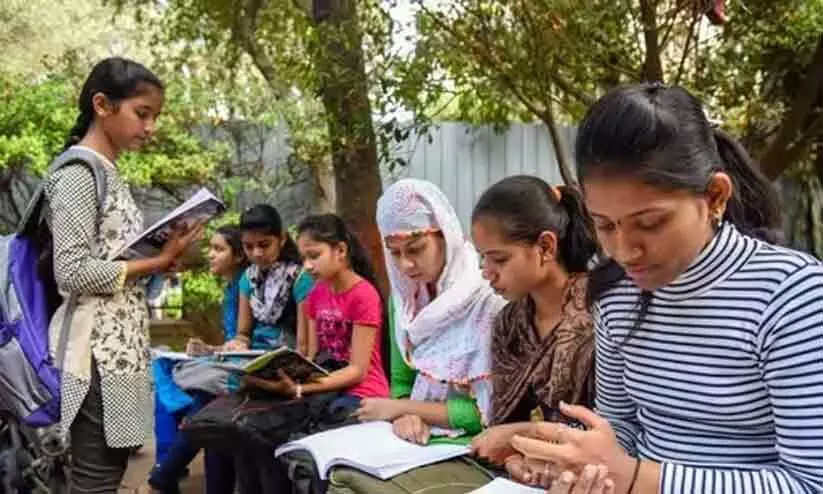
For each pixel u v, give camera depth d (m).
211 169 6.71
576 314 1.82
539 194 1.84
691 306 1.23
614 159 1.11
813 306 1.13
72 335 2.37
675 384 1.26
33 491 2.63
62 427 2.36
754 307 1.18
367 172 4.30
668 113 1.12
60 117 6.45
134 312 2.49
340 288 2.69
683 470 1.18
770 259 1.19
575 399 1.81
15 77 6.89
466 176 6.96
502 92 4.31
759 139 5.28
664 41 3.96
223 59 5.88
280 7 5.14
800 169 6.12
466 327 2.13
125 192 2.49
